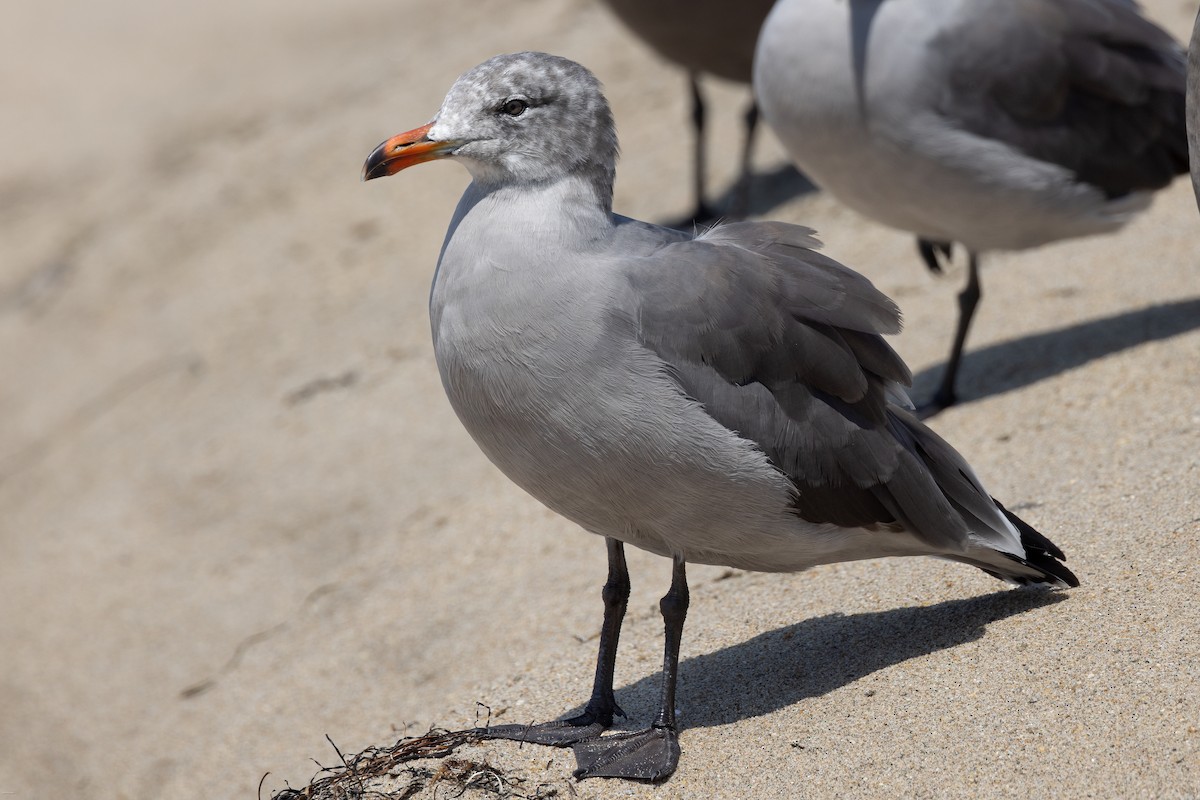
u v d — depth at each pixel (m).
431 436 14.59
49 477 16.80
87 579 14.38
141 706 12.20
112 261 21.36
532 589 11.16
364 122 22.75
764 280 7.54
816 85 11.24
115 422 17.38
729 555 7.89
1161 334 11.56
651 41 16.58
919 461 7.86
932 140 11.11
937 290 13.80
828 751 7.17
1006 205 11.38
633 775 7.27
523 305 7.20
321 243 19.72
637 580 10.42
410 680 10.70
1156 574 7.86
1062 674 7.23
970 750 6.90
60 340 19.86
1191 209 13.63
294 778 10.16
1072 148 11.52
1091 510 8.98
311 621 12.23
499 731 7.88
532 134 7.47
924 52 11.03
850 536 7.86
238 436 15.88
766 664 8.18
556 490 7.56
